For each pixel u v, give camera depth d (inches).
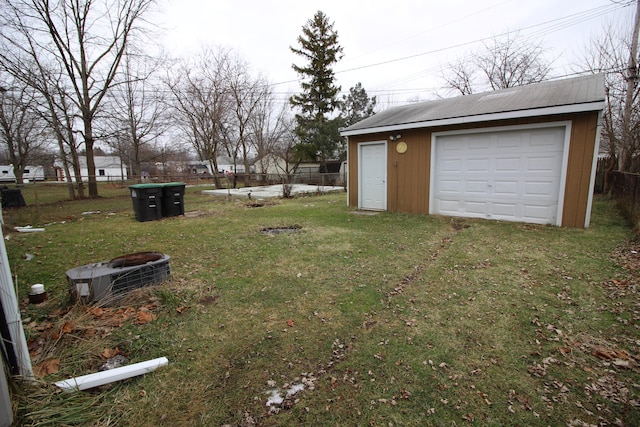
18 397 66.4
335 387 77.5
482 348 92.4
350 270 159.3
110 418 68.1
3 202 464.4
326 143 954.1
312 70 954.1
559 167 242.5
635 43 393.4
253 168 1258.0
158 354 91.2
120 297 122.0
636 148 460.1
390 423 66.5
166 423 67.2
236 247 208.2
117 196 676.7
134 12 606.9
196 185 1027.9
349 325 106.4
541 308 115.6
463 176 289.9
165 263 140.6
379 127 324.5
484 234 226.4
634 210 237.9
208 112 780.6
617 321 105.1
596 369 82.3
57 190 863.1
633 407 69.4
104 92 621.6
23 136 724.0
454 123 272.4
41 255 197.2
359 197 369.1
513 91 309.7
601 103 211.8
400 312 114.9
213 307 120.9
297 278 149.6
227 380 80.5
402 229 251.4
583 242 197.5
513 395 73.8
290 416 68.9
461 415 68.4
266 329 104.7
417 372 82.1
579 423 65.7
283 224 285.9
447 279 145.3
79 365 84.8
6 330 68.7
